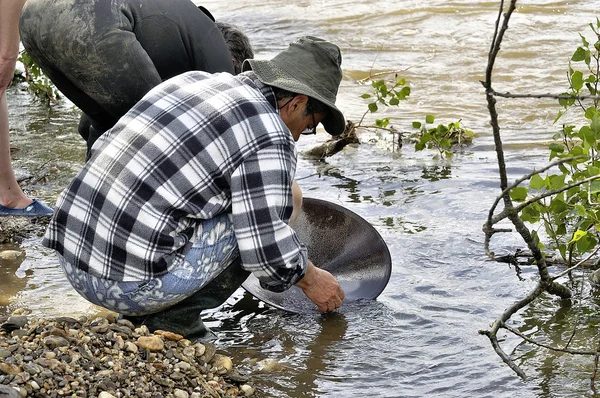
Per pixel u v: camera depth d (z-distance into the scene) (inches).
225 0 480.7
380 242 181.5
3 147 217.9
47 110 330.6
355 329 168.2
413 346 161.5
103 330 145.3
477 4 445.7
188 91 147.4
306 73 151.6
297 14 444.1
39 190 244.1
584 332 163.6
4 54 207.3
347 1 463.8
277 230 144.2
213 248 147.0
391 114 309.0
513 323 168.6
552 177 174.6
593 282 184.4
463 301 177.9
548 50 371.2
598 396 141.3
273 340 164.9
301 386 148.3
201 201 143.3
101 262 144.1
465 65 358.0
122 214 141.9
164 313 154.1
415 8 443.8
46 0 180.1
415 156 269.6
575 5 438.0
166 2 181.6
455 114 305.6
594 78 197.8
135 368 138.3
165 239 141.7
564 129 201.3
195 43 181.9
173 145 142.3
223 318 174.4
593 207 169.8
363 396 144.9
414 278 189.0
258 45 396.2
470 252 199.9
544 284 148.7
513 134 283.4
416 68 356.8
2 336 138.9
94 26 175.5
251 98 145.7
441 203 229.0
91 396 126.9
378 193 238.8
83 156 274.2
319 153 272.2
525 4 440.1
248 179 141.9
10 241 209.2
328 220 188.1
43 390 123.7
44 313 170.4
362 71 356.5
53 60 181.6
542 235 206.4
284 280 149.7
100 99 181.9
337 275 184.9
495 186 238.7
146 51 180.9
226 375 147.9
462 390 145.9
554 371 150.4
